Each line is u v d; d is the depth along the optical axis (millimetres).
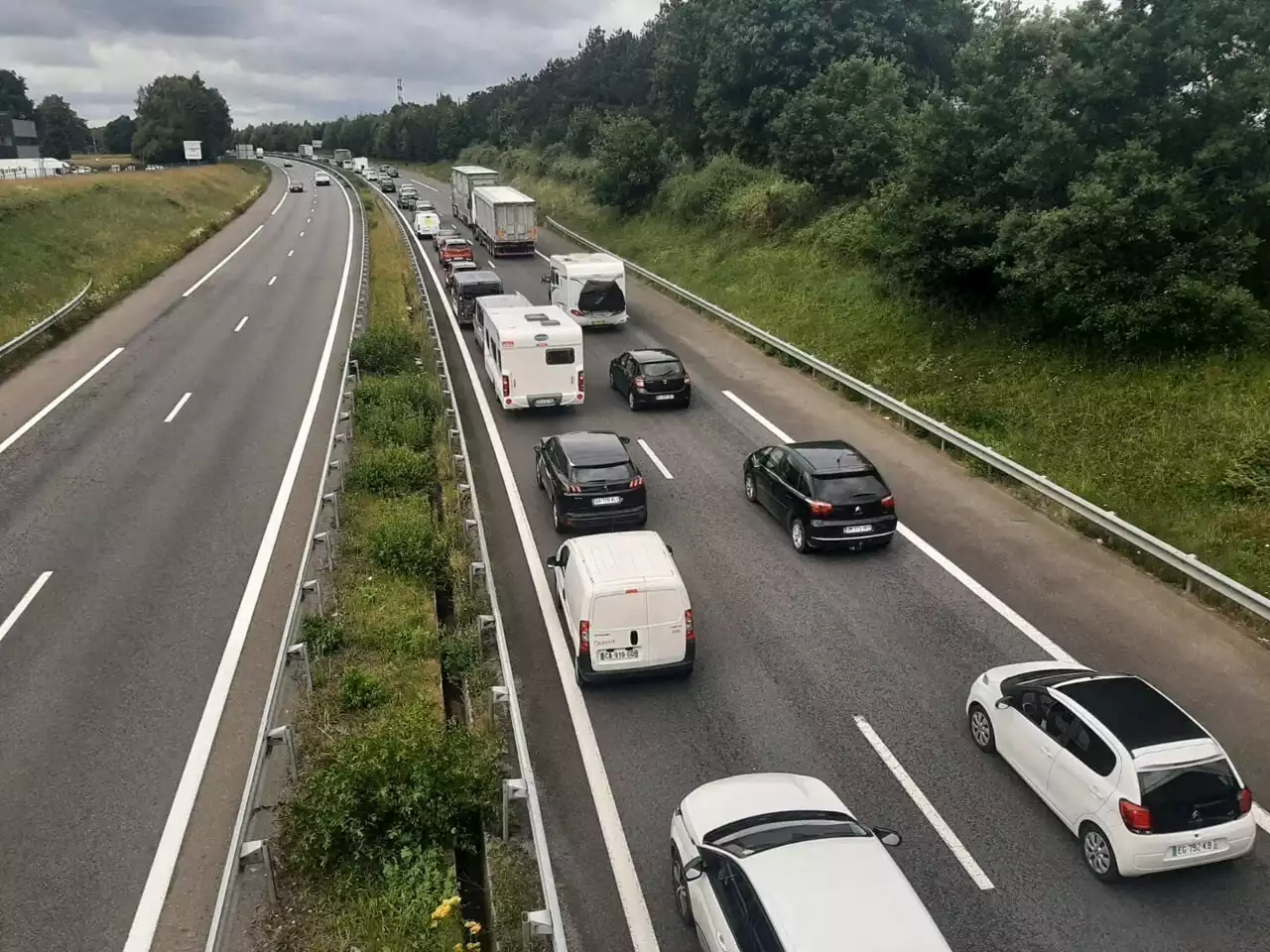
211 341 30625
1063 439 19047
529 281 42688
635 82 82875
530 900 8484
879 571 15188
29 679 11945
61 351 29250
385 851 8672
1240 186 20016
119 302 36375
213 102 123562
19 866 8867
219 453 20438
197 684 11859
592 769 10508
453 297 38156
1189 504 16000
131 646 12766
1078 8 22688
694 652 11945
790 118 41125
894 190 27344
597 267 32188
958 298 25922
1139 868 8438
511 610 14055
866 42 43906
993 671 11008
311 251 50906
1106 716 9062
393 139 137750
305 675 11414
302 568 13266
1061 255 20578
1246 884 8688
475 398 25500
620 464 16609
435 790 9062
